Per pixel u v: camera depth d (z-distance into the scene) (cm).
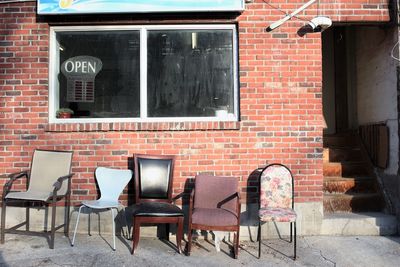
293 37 532
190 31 552
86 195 531
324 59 751
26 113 533
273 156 529
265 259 453
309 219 528
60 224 528
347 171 627
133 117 548
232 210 487
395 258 455
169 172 512
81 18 538
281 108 530
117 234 530
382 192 576
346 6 533
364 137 661
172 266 428
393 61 555
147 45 551
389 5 536
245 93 531
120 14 534
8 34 536
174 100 549
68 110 545
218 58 551
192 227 453
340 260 450
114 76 552
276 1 534
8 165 532
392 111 561
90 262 432
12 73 535
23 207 533
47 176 515
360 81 687
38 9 521
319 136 530
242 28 534
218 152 529
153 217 455
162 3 520
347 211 569
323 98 749
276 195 498
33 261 430
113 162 530
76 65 553
